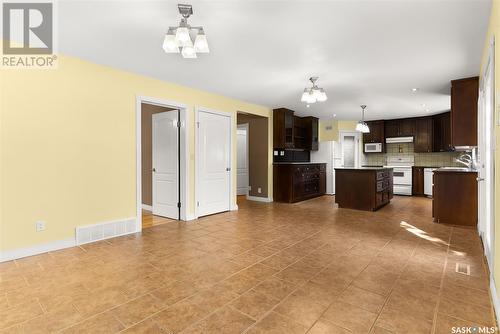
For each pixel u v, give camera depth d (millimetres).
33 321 1666
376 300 1906
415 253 2842
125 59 3176
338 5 2070
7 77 2664
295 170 6211
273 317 1704
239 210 5270
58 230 2998
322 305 1843
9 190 2674
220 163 5012
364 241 3260
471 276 2283
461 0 2002
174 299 1928
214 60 3201
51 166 2945
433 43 2723
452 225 4012
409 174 7246
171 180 4566
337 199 5551
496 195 1899
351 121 7945
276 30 2461
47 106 2910
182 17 2242
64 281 2211
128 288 2092
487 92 2742
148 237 3457
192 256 2775
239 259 2689
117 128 3506
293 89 4492
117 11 2156
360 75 3717
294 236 3480
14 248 2703
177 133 4441
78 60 3139
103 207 3385
